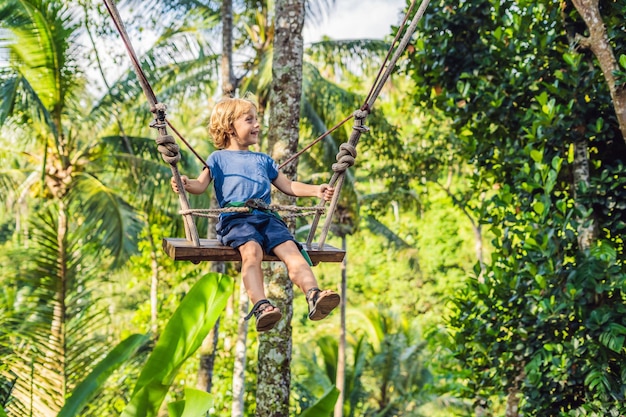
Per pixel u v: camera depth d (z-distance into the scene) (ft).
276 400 26.11
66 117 47.32
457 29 25.55
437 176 54.54
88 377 15.37
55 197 45.80
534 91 24.64
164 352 13.51
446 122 55.62
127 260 48.73
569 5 23.00
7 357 23.04
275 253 13.51
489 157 25.54
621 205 22.22
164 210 51.39
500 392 24.99
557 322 21.72
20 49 40.73
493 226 24.39
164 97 47.67
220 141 14.89
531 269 21.71
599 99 22.94
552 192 23.99
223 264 39.17
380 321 72.84
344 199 51.52
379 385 64.64
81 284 24.71
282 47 26.86
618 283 20.27
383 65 13.98
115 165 47.37
